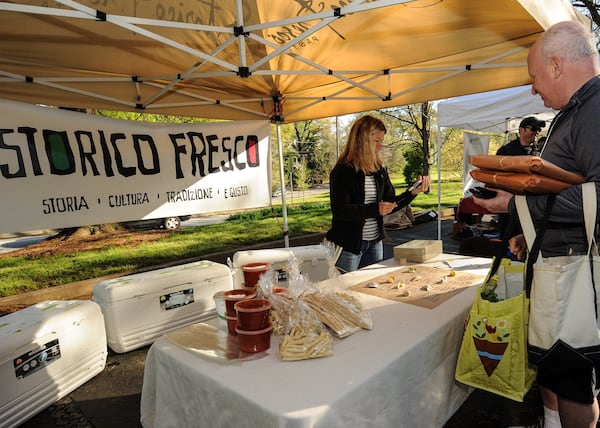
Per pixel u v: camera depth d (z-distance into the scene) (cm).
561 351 120
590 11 927
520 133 396
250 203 363
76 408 236
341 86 373
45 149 250
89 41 227
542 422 188
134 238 977
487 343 130
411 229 900
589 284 119
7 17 185
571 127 127
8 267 745
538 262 123
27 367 223
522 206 133
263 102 398
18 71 262
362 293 182
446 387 146
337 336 133
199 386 115
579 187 121
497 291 155
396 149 1809
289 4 206
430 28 233
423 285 190
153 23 172
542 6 168
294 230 1012
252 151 362
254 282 163
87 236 1009
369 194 267
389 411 115
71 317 253
